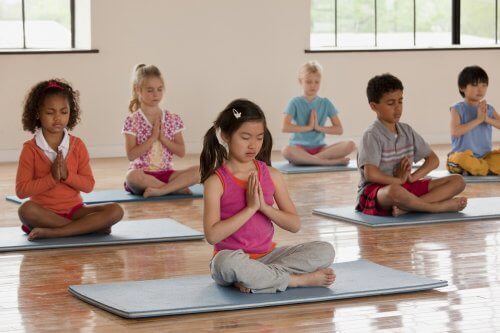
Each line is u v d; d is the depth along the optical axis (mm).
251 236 3307
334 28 8219
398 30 8406
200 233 4316
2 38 7348
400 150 4797
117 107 7457
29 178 4230
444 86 8383
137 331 2830
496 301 3141
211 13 7660
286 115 6941
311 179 6234
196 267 3689
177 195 5512
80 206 4320
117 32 7410
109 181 6145
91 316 3006
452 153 6285
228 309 3023
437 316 2969
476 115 6242
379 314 2988
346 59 8070
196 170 5516
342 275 3443
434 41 8539
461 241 4148
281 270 3223
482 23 8656
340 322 2908
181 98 7648
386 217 4688
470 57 8438
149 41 7508
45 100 4156
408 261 3760
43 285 3424
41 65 7219
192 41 7629
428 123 8375
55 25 7508
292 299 3096
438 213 4773
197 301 3074
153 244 4156
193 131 7715
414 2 8430
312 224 4605
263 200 3262
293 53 7918
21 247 4012
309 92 6984
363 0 8273
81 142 4336
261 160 3400
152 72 5582
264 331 2818
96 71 7383
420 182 4844
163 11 7520
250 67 7816
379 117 4816
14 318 3006
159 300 3098
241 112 3223
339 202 5293
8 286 3414
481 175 6184
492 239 4191
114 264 3754
